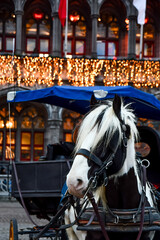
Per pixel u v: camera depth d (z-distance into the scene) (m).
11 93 9.02
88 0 35.25
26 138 35.81
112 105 4.40
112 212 4.64
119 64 33.00
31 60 32.53
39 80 32.66
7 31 37.50
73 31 38.06
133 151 4.66
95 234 4.76
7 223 14.87
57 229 6.00
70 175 4.10
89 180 4.14
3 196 25.91
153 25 38.56
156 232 5.36
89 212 4.78
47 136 35.75
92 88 8.55
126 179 4.69
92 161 4.18
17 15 34.22
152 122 33.97
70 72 32.94
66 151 8.02
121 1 36.50
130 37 34.81
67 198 5.81
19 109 35.78
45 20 37.88
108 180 4.63
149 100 8.20
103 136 4.24
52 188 7.59
